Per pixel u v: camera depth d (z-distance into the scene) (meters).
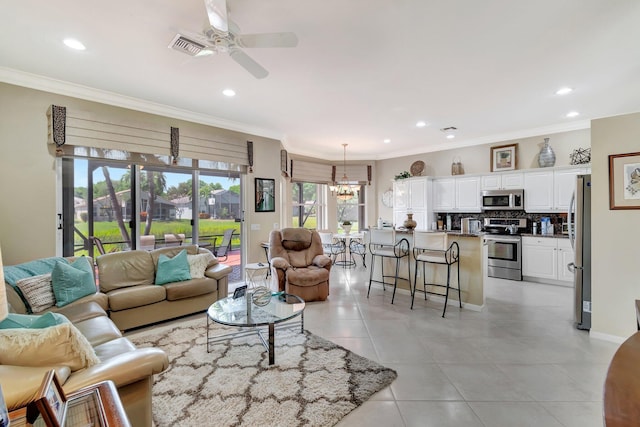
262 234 5.24
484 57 2.70
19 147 3.09
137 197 4.00
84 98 3.44
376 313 3.59
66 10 2.03
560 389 2.08
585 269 3.08
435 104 3.93
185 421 1.77
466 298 3.80
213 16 1.75
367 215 7.63
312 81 3.20
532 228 5.41
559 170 4.92
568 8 2.03
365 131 5.32
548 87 3.38
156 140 3.95
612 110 4.18
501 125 4.97
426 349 2.67
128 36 2.36
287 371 2.30
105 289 3.15
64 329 1.37
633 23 2.19
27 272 2.73
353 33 2.31
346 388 2.08
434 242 3.60
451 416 1.82
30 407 0.88
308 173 7.05
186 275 3.55
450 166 6.42
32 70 2.97
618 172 2.74
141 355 1.50
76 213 3.53
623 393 0.86
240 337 2.93
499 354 2.58
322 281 4.09
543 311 3.65
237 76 3.08
